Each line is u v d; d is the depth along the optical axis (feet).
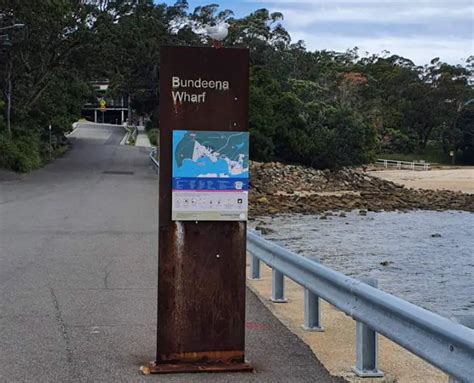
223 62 18.90
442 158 367.04
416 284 49.47
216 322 19.31
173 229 19.03
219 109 18.95
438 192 176.24
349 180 205.57
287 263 27.48
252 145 200.95
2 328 23.99
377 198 157.28
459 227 100.32
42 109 173.78
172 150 18.86
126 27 160.97
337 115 216.74
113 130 349.61
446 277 52.90
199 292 19.21
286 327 25.13
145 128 351.05
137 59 175.73
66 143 245.04
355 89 343.26
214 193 19.07
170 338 19.17
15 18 139.54
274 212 124.36
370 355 19.93
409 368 21.15
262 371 19.66
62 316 25.99
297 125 211.82
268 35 311.47
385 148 362.53
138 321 25.44
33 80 163.63
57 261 39.42
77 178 131.03
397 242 79.10
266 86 213.25
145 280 33.83
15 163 140.36
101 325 24.75
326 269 22.34
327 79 342.03
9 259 39.91
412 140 368.27
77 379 18.70
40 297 29.32
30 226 57.21
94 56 161.27
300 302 30.78
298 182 193.16
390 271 55.83
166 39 179.11
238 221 19.20
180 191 18.94
